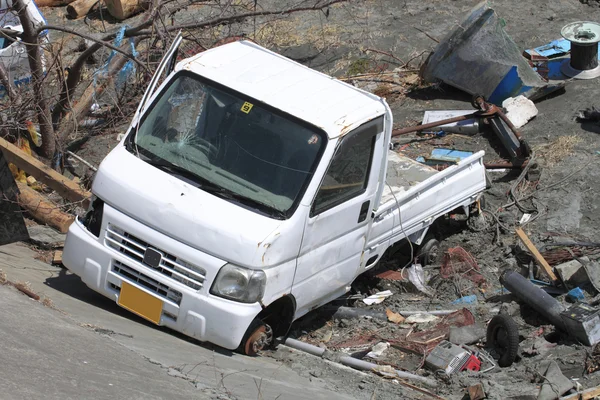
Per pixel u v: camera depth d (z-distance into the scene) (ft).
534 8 78.89
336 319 40.22
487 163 54.19
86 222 33.99
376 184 37.14
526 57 67.46
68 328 27.25
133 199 32.48
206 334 31.37
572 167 53.57
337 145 33.63
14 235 41.81
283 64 38.27
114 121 60.44
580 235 46.50
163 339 31.35
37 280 35.14
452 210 45.75
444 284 42.91
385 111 36.42
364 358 36.11
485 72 61.98
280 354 35.14
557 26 75.00
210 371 28.50
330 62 70.90
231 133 34.32
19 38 54.80
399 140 58.34
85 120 59.93
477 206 47.70
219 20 56.75
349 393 31.78
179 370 27.27
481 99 57.62
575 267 40.73
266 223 31.86
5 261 36.55
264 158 33.63
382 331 38.75
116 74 57.77
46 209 45.34
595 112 58.49
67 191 45.01
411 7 81.25
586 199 50.19
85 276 33.35
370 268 40.40
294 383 30.55
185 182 32.99
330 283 36.65
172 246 31.63
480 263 44.78
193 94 35.63
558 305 37.60
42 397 20.57
